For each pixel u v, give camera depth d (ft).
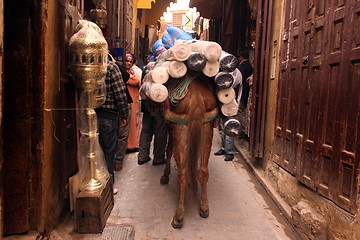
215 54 9.61
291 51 11.65
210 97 10.27
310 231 8.77
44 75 7.62
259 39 15.06
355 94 7.47
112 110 11.60
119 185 13.85
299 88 10.69
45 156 7.92
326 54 8.86
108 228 9.64
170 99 9.75
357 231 7.16
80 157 10.32
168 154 13.80
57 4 8.47
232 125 10.44
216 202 12.26
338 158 8.07
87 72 9.11
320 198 8.95
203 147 10.55
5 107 7.48
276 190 12.53
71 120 10.60
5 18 7.25
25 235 7.80
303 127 10.18
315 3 9.73
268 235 9.80
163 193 13.01
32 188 7.87
